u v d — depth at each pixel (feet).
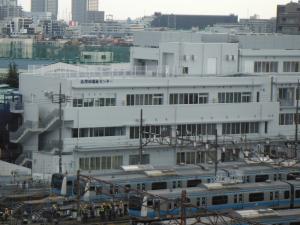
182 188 284.00
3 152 364.17
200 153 368.48
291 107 401.08
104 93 352.49
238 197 284.82
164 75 387.75
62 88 347.15
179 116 365.20
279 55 419.74
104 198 286.66
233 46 407.03
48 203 276.62
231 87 385.29
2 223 255.29
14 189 297.53
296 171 331.36
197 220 222.48
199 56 397.19
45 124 344.69
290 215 247.09
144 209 257.34
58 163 333.42
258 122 391.04
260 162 335.88
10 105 363.15
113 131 350.23
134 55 422.41
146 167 312.29
